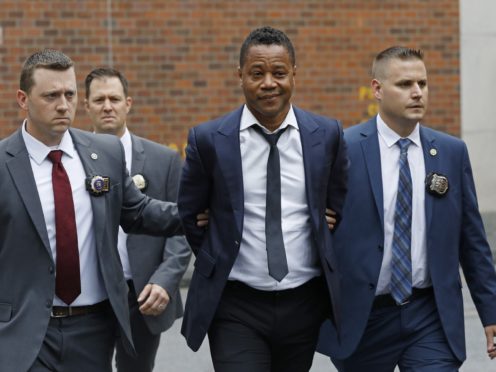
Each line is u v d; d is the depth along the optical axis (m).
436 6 14.16
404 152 5.46
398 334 5.48
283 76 4.77
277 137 4.89
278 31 4.83
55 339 4.81
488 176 14.58
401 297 5.43
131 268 6.13
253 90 4.76
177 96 13.64
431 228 5.43
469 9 14.26
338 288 5.00
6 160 4.80
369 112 14.01
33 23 13.29
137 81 13.56
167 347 8.99
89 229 4.87
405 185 5.45
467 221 5.55
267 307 4.90
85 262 4.86
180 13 13.59
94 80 6.41
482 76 14.38
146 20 13.53
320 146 4.91
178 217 5.15
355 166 5.48
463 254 5.62
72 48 13.39
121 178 5.04
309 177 4.87
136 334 6.26
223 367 4.87
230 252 4.83
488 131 14.49
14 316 4.77
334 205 5.14
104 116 6.38
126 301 4.99
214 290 4.86
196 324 4.92
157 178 6.30
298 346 5.03
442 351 5.41
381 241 5.43
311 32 13.85
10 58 13.27
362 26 13.95
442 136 5.55
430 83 14.30
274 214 4.84
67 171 4.88
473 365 8.24
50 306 4.77
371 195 5.45
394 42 14.06
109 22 13.45
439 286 5.42
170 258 6.13
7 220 4.77
